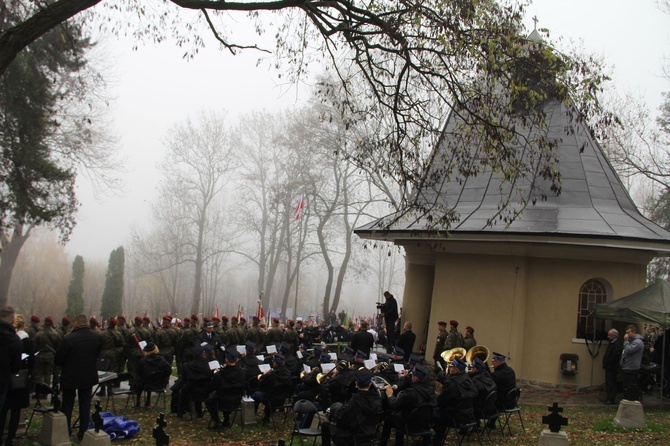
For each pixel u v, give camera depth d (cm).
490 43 1209
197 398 1217
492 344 1784
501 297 1797
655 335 2256
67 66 2588
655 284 1594
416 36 1322
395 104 1406
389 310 2188
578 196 1820
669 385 1650
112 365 1482
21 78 2338
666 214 3266
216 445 1066
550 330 1750
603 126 1316
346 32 1394
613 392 1547
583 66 1323
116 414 1294
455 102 1383
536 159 1836
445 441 1125
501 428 1178
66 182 2630
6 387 874
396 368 1230
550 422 919
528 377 1755
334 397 1062
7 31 966
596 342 1720
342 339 2769
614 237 1620
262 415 1347
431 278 2189
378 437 1053
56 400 977
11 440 944
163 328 1597
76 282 5312
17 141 2370
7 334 874
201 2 1212
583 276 1744
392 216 1981
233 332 1781
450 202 1956
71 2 994
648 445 1095
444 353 1340
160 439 788
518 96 1300
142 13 1393
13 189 2323
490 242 1789
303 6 1300
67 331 1553
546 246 1748
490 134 1309
